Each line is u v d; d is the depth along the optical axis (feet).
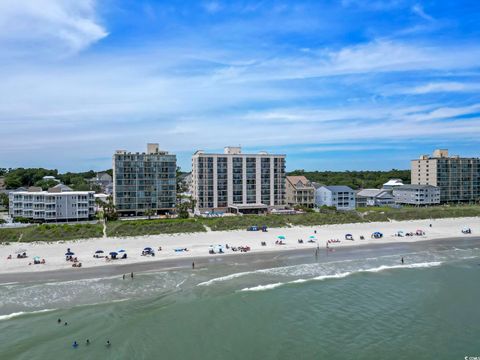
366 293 233.96
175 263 289.53
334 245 363.15
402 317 200.23
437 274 273.75
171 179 501.56
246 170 554.46
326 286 245.45
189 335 176.76
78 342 168.25
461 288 244.22
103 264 282.15
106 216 439.22
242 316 198.29
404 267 291.17
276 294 229.66
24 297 216.54
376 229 449.89
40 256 298.56
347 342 173.47
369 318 198.59
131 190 483.51
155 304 210.59
